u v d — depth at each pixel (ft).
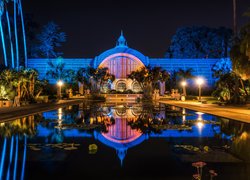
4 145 41.32
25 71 136.15
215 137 47.60
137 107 121.49
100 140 45.16
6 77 127.44
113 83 239.91
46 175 27.68
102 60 240.73
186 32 301.84
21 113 86.22
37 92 153.58
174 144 41.83
